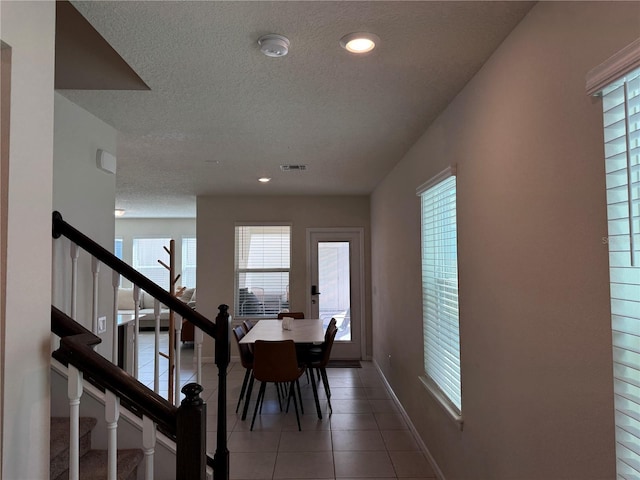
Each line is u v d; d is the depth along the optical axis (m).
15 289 1.23
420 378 3.40
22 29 1.27
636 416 1.16
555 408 1.54
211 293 6.67
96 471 2.14
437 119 3.00
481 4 1.65
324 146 3.77
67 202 2.66
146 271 10.46
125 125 3.16
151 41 1.92
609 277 1.24
